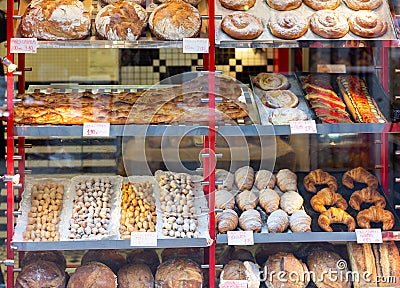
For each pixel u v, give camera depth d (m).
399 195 2.52
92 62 2.56
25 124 2.27
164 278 2.32
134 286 2.32
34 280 2.28
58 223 2.31
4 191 2.33
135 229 2.30
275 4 2.38
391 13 2.40
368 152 2.58
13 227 2.29
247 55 2.62
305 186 2.51
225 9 2.38
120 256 2.43
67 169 2.47
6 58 2.25
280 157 2.56
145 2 2.39
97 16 2.29
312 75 2.60
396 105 2.42
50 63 2.53
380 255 2.40
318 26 2.32
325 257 2.41
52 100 2.39
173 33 2.28
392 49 2.47
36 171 2.46
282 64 2.62
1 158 2.39
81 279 2.29
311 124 2.34
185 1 2.39
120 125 2.29
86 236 2.27
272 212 2.38
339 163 2.58
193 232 2.30
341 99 2.48
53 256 2.39
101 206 2.36
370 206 2.45
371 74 2.56
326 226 2.34
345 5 2.43
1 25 2.35
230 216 2.33
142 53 2.58
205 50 2.29
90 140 2.47
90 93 2.47
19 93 2.48
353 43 2.34
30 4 2.29
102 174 2.48
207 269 2.36
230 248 2.42
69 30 2.24
